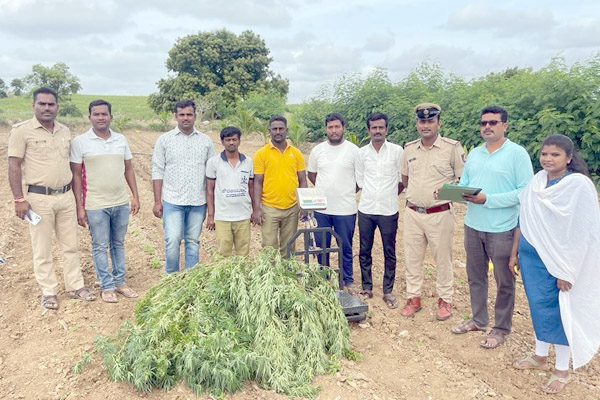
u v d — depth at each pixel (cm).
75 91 5788
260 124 2141
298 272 479
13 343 456
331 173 561
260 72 4516
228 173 531
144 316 438
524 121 1059
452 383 406
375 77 1664
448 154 497
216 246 744
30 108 4791
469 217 477
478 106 1175
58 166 506
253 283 433
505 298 468
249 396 366
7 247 722
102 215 530
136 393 368
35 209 503
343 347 435
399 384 404
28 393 374
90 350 433
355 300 502
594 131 959
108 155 527
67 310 517
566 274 382
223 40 4422
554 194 383
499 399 388
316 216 575
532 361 436
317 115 1998
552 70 1095
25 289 575
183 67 4366
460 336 493
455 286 614
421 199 507
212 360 368
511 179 443
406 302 566
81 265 655
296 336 405
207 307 419
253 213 552
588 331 389
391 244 557
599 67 1056
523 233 407
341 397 370
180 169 532
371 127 535
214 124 2919
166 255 544
